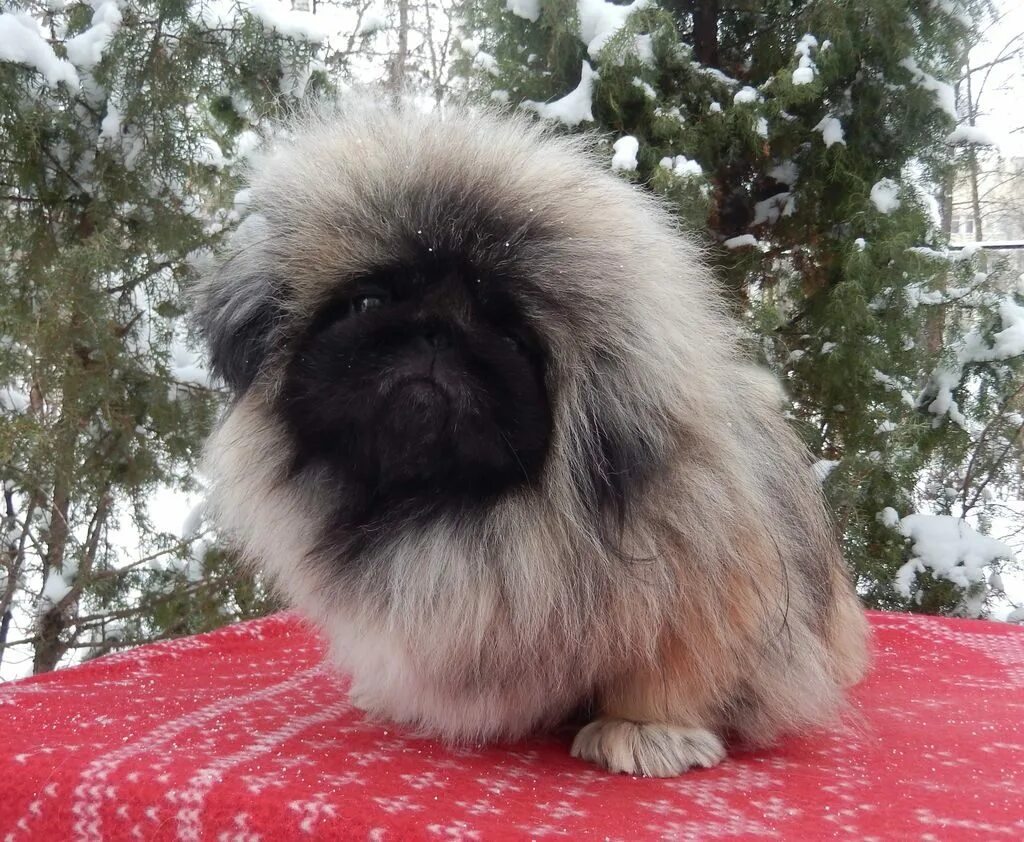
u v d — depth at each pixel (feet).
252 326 1.18
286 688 1.53
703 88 2.52
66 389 2.21
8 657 2.76
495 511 1.09
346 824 0.85
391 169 1.13
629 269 1.10
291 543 1.21
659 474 1.08
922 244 2.64
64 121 2.28
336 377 1.07
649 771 1.07
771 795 0.99
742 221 2.79
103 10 2.32
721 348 1.26
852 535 2.55
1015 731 1.34
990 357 2.67
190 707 1.36
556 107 2.38
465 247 1.06
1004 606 3.22
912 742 1.26
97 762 0.99
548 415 1.08
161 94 2.30
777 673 1.21
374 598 1.13
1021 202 5.45
